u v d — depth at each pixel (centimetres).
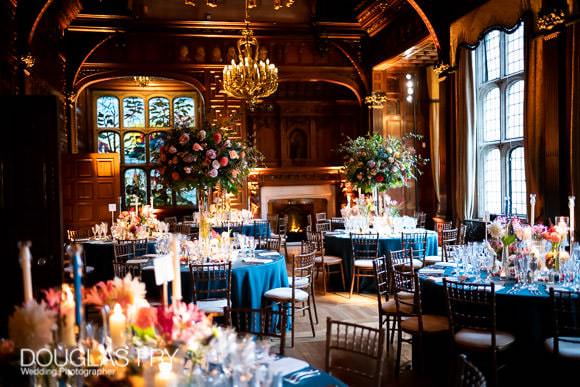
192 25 1393
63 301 262
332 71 1473
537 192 803
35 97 615
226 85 1064
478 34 951
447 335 513
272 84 1069
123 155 1648
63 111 1299
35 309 245
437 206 1392
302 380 292
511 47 1005
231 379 247
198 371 256
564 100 720
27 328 242
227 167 717
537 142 805
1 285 608
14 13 845
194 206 1659
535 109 807
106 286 286
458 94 1026
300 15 1434
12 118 614
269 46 1448
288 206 1719
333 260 961
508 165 1023
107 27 1330
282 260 716
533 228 574
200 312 263
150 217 1068
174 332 247
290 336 692
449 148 1073
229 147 721
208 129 722
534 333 469
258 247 895
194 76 1423
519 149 993
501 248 558
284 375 300
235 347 254
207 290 604
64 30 1287
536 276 515
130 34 1380
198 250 679
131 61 1384
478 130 1089
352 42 1458
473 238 983
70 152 1339
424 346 556
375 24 1364
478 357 507
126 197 1642
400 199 1411
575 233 687
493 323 452
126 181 1648
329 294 952
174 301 270
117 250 857
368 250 933
